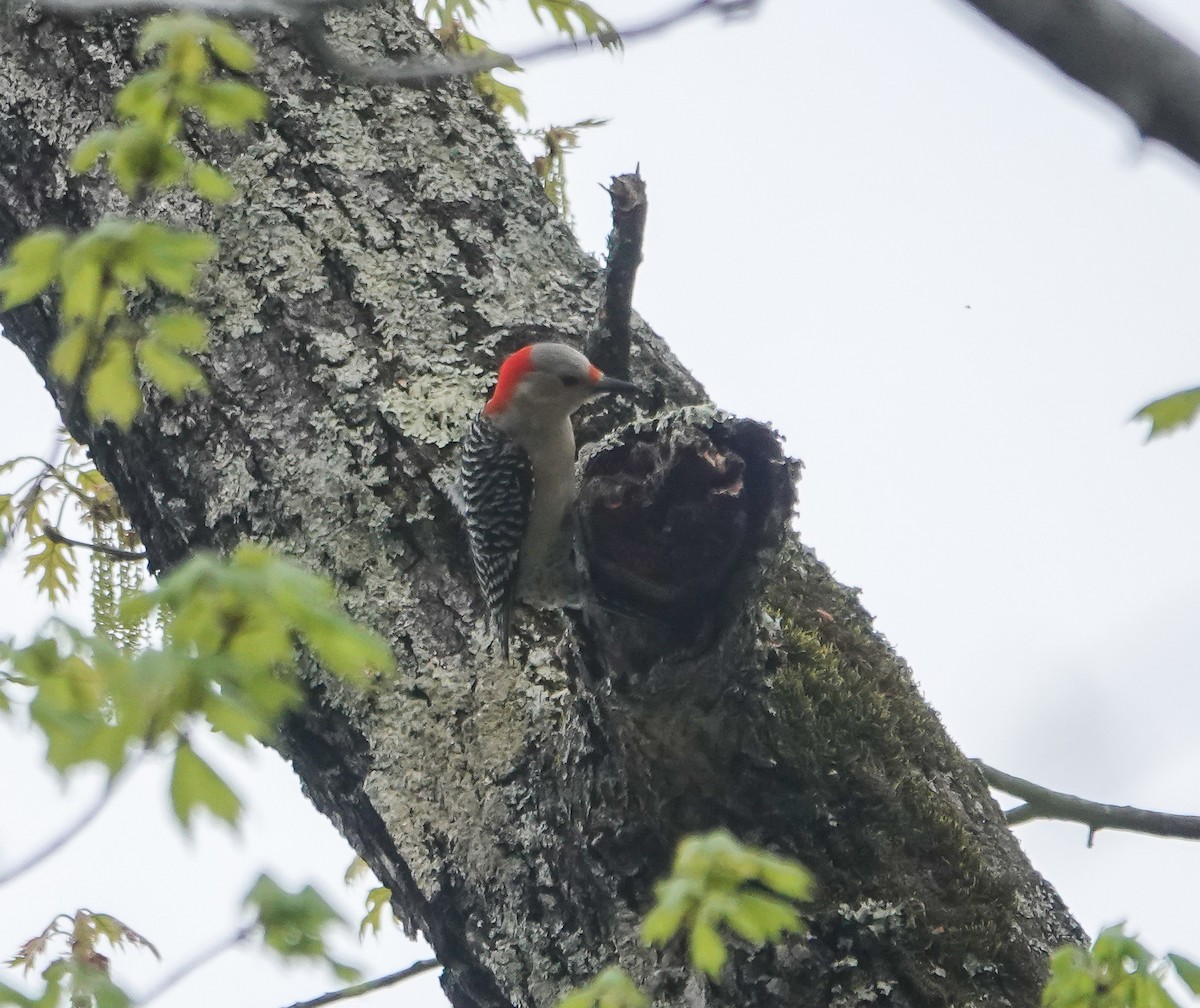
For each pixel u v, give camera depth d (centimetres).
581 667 920
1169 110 496
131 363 885
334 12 1209
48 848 580
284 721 1040
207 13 885
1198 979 827
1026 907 932
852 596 1080
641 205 1023
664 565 876
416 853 983
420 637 1030
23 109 1180
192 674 612
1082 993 830
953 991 876
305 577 682
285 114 1158
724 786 909
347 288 1114
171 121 879
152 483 1115
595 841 920
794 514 901
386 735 1010
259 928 675
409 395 1084
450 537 1054
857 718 944
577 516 892
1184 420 650
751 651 897
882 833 916
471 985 973
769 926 759
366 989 1230
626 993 779
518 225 1173
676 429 890
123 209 1138
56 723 595
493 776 980
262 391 1087
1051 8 491
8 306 834
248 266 1116
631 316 1148
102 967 718
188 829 590
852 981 873
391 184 1155
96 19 1185
